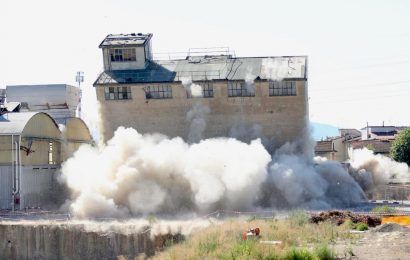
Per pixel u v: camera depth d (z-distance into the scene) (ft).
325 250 371.76
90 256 519.60
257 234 438.40
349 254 375.86
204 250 414.62
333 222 500.74
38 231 531.50
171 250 434.30
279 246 401.49
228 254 381.81
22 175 650.84
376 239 425.69
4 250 533.96
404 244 400.67
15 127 651.66
